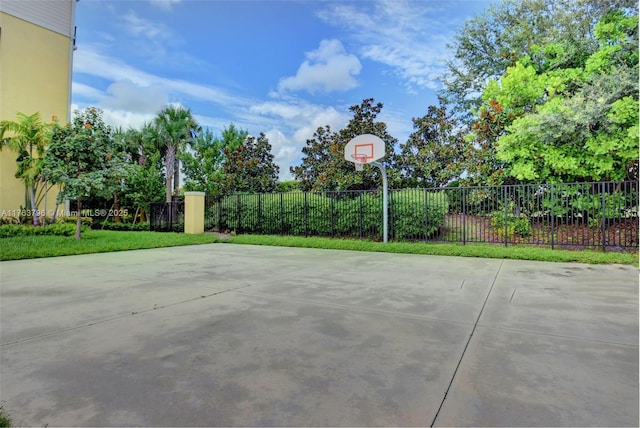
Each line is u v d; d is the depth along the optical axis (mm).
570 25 11258
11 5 12875
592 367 2316
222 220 14000
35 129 12312
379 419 1755
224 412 1823
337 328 3107
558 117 8531
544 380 2143
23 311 3656
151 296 4305
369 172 12914
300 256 8164
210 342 2789
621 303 3936
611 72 8914
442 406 1867
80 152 10062
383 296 4277
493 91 11031
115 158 10789
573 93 10164
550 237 9453
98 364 2396
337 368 2318
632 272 5871
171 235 13016
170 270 6223
